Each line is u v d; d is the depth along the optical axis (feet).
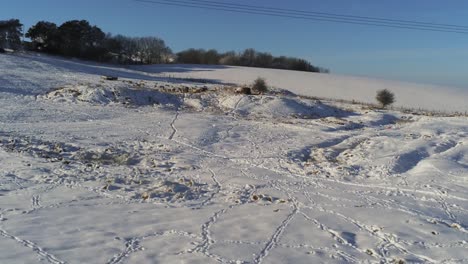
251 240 27.81
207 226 30.09
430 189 42.50
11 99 86.74
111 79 122.21
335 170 49.29
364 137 68.49
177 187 39.88
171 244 26.55
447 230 31.17
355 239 28.96
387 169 49.65
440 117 94.89
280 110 94.48
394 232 30.19
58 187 38.50
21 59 155.22
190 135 66.54
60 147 54.85
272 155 56.39
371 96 172.45
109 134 64.80
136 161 50.88
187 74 219.20
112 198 36.17
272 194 39.17
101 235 27.43
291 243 27.66
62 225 28.94
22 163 46.24
